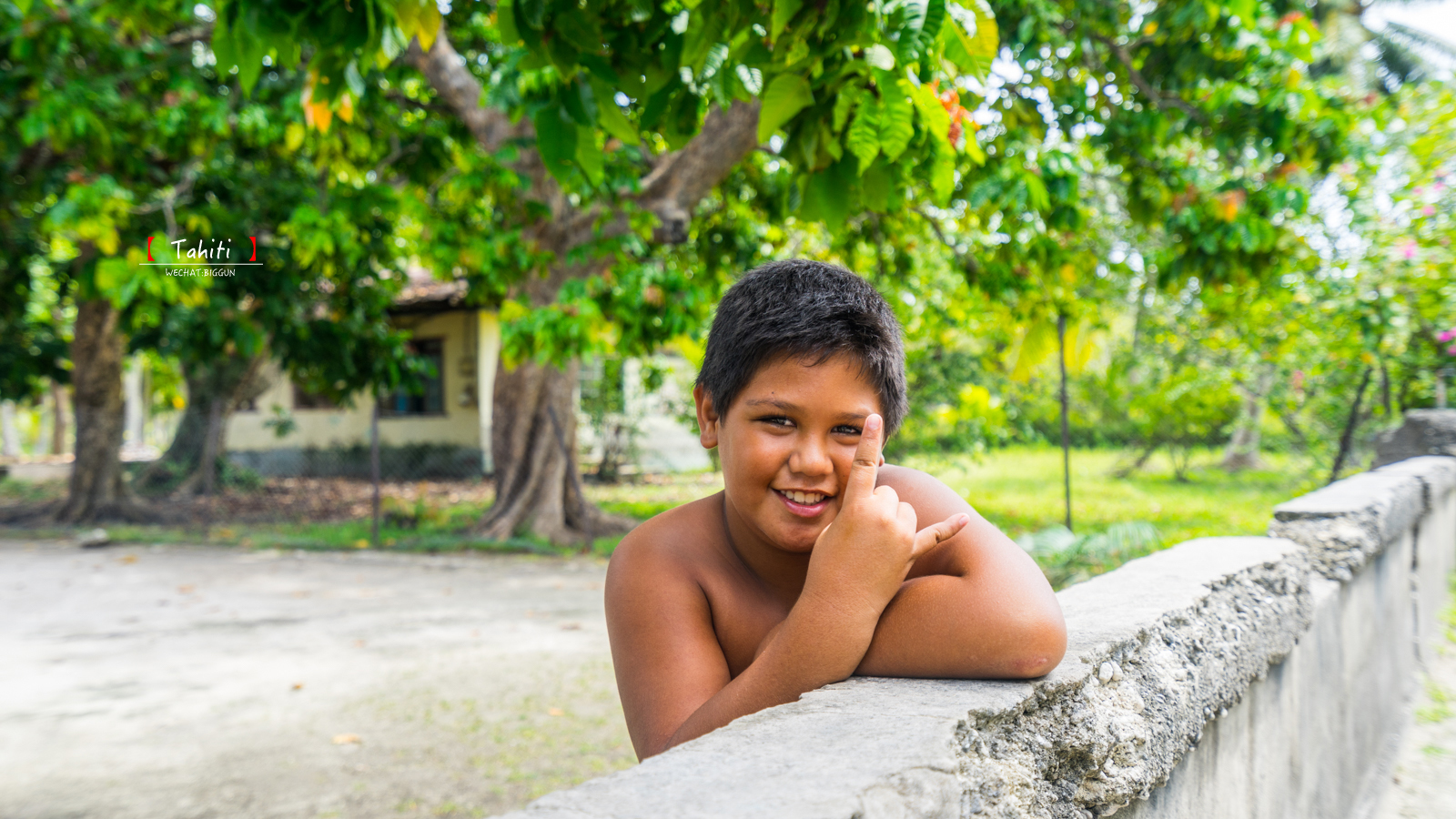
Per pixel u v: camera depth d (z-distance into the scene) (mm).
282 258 9281
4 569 8625
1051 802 1076
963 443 10281
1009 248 7711
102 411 12078
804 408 1046
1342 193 7613
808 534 1103
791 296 1089
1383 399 8188
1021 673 1045
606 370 13641
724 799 720
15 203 9625
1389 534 3195
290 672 4992
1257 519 8875
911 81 1612
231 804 3277
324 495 14023
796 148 1869
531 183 7422
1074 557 4465
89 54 8195
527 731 4020
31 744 3904
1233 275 7441
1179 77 7539
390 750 3805
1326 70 14125
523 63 1889
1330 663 2492
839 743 841
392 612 6473
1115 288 11492
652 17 1894
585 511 9602
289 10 1858
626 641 1175
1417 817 2859
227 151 8922
